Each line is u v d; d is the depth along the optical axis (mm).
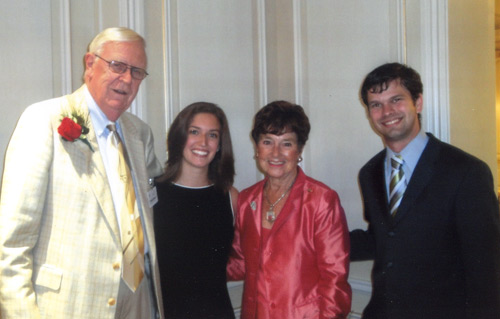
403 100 1869
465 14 2529
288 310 1900
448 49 2453
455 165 1754
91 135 1712
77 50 2500
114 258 1688
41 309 1576
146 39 2676
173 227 2074
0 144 2248
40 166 1557
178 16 2822
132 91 1802
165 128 2773
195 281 2047
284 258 1945
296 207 1986
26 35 2326
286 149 1996
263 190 2129
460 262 1764
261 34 3158
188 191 2137
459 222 1705
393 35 2641
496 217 1690
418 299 1793
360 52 2822
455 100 2488
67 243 1608
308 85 3100
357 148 2855
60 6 2414
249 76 3182
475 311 1664
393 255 1849
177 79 2816
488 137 2658
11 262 1489
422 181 1806
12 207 1510
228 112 3064
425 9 2490
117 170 1809
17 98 2299
